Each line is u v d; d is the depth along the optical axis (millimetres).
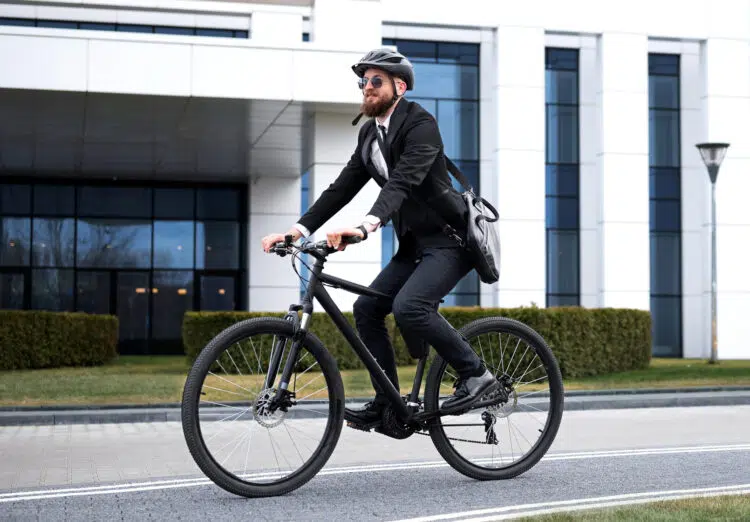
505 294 24609
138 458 7664
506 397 5523
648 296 25578
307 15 22188
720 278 26516
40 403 11781
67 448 8398
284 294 25016
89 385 14297
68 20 24719
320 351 5004
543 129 25125
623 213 25578
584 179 26734
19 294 25734
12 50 15555
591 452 6980
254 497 4855
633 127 25734
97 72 15773
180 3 20281
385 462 6371
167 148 21141
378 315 5289
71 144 20766
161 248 26516
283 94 16359
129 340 26312
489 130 26031
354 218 17375
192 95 16062
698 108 27438
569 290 26641
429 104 25844
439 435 5359
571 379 16359
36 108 17016
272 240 4980
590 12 25594
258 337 4996
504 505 4715
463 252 5250
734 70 26625
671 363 22094
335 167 17391
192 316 17328
